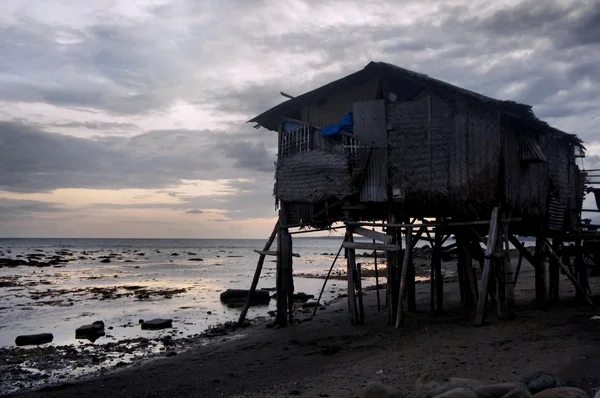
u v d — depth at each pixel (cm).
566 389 694
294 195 1862
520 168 1689
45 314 2512
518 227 1977
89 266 6106
